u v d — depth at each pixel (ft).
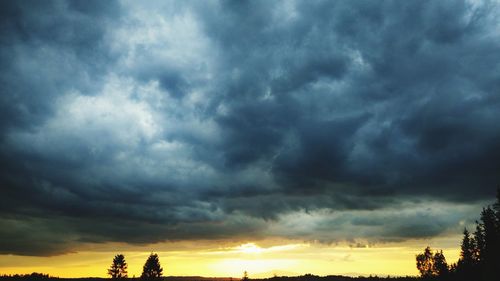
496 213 265.13
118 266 336.70
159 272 325.42
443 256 341.41
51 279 437.17
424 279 335.06
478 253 284.00
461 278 291.38
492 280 257.55
